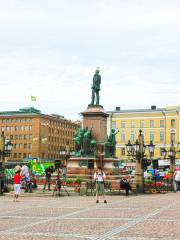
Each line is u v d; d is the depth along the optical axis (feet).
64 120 569.64
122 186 115.75
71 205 85.15
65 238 42.83
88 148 154.51
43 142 511.40
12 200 100.01
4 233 46.16
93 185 123.54
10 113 521.24
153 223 55.01
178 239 42.24
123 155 428.97
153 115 425.69
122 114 435.53
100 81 161.17
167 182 158.51
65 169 156.56
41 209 75.97
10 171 157.17
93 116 157.28
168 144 414.82
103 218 61.00
